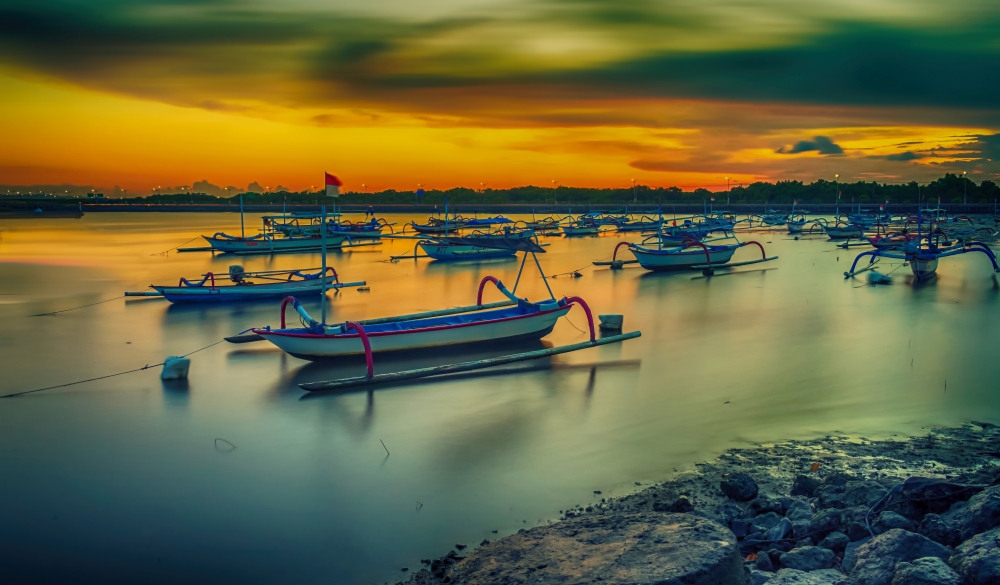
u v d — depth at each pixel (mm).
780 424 16125
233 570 10281
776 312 31188
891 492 10242
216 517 11914
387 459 14320
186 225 129875
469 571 9133
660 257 47375
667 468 13602
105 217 186000
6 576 10062
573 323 28000
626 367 21219
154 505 12383
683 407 17422
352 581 9953
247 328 27938
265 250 63938
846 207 163250
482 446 14938
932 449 14258
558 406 17500
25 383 20062
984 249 45906
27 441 15547
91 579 10031
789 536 9977
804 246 72062
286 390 19000
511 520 11641
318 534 11297
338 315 30766
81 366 21938
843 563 8875
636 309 32000
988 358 22297
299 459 14391
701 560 7711
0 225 119938
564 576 7969
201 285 34156
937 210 116125
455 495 12609
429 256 57156
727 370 20906
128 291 37469
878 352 23266
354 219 183875
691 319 29406
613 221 105188
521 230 73875
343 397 18312
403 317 24031
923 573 7500
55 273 46781
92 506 12336
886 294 36812
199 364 21891
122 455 14719
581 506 12039
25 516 11961
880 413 16859
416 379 19703
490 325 22797
